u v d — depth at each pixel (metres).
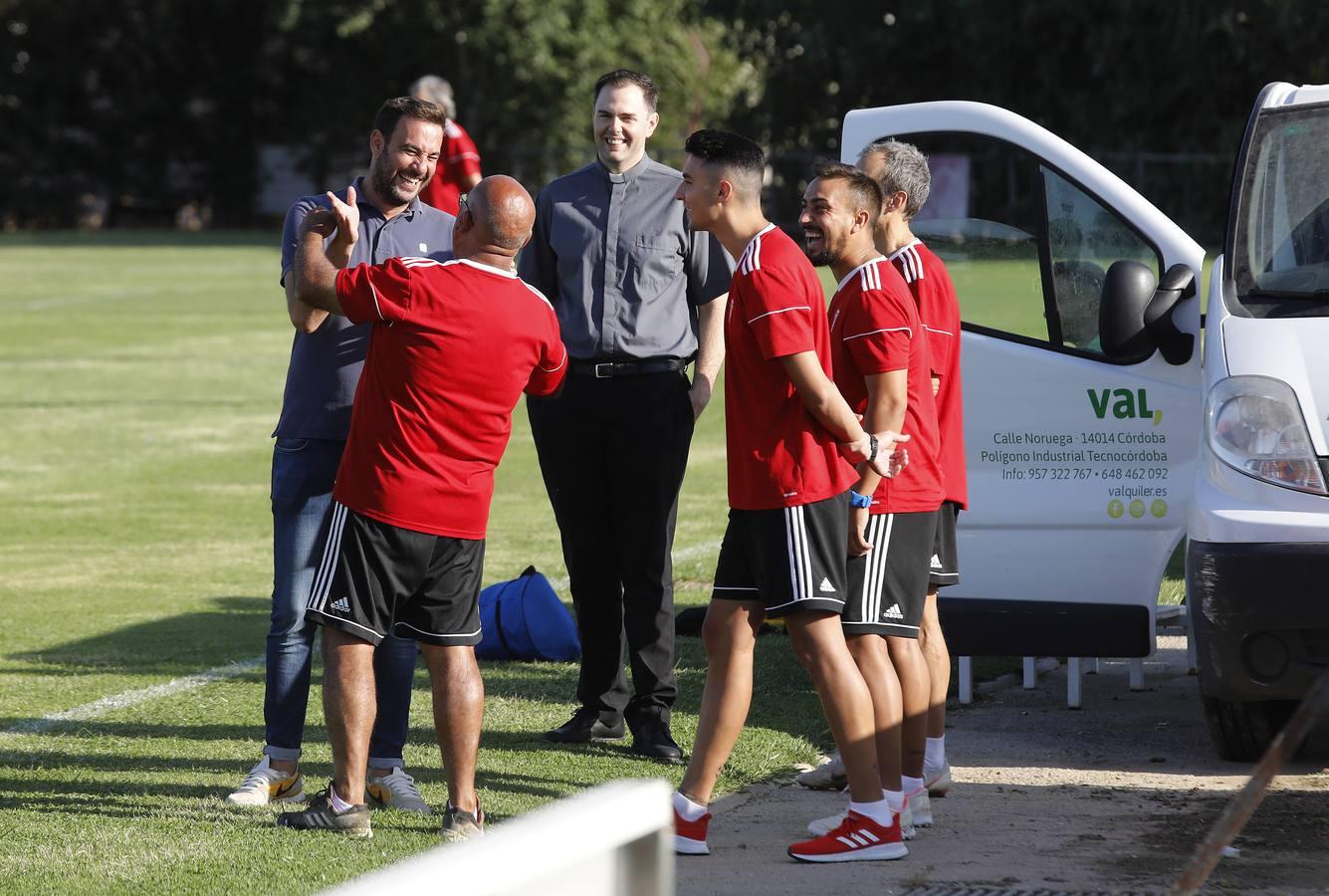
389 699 19.86
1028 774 21.47
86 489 49.22
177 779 20.97
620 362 22.30
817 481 17.14
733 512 17.77
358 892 4.32
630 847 4.45
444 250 20.56
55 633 31.02
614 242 22.52
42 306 110.00
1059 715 24.97
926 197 19.45
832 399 16.80
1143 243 23.98
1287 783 20.75
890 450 17.25
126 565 38.34
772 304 16.75
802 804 19.97
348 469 17.72
